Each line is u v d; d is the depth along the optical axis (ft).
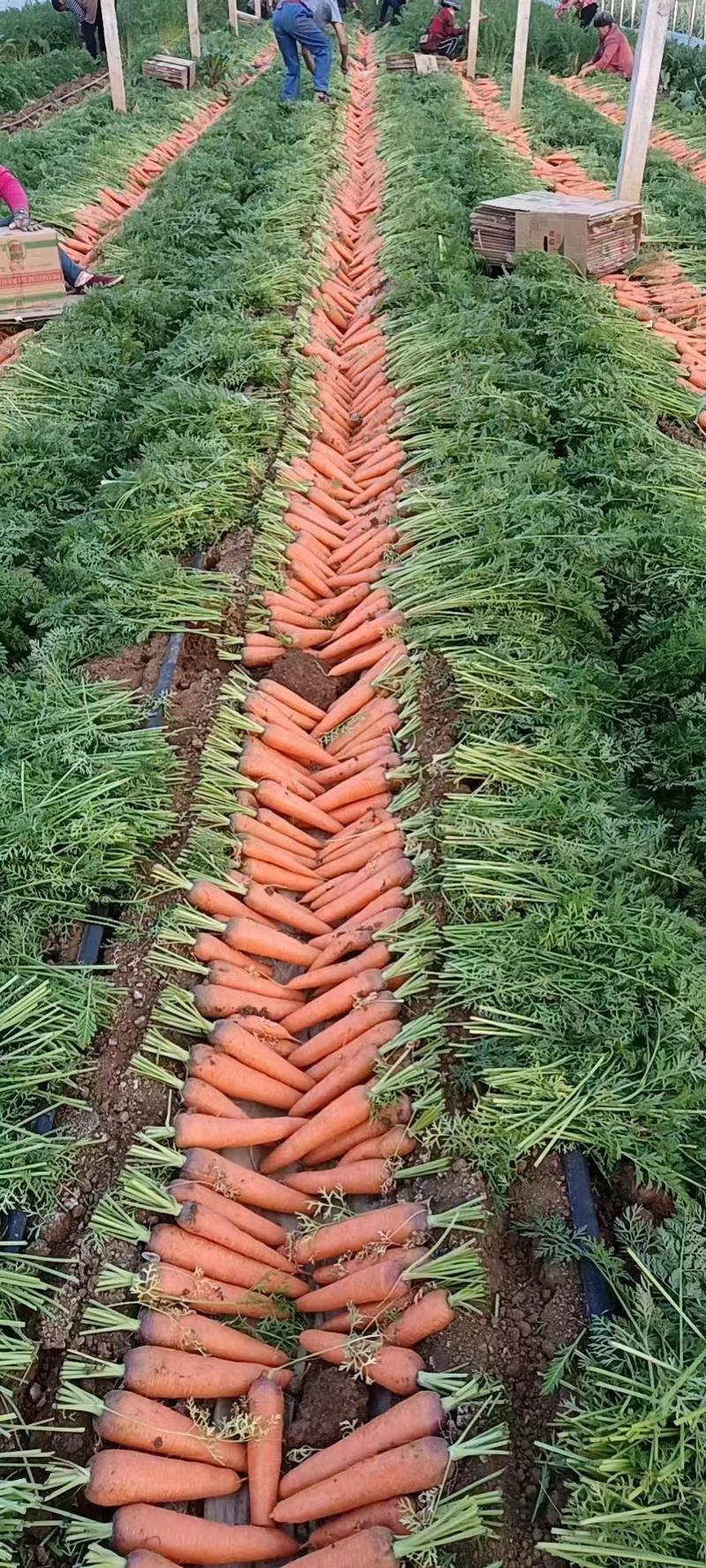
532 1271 2.96
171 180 11.48
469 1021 3.41
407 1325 2.88
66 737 4.21
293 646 5.45
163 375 7.06
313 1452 2.87
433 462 6.22
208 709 4.83
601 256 8.41
